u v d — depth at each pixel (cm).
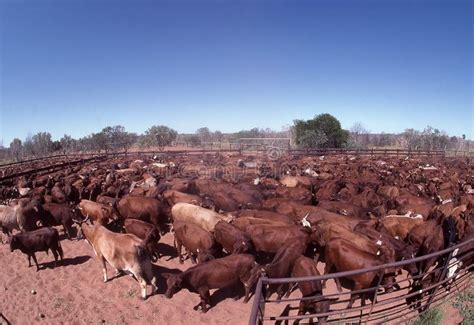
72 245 1253
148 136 6362
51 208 1292
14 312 833
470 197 1530
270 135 6175
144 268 875
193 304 866
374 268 582
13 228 1282
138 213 1280
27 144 5681
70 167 2808
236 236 996
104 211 1304
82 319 805
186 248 1055
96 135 5766
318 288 742
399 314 781
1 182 2023
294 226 1034
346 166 2772
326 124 5050
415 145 5688
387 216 1251
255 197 1608
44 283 977
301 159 3488
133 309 844
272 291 889
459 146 5928
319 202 1511
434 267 1009
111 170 2572
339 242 855
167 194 1484
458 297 822
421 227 1098
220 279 830
